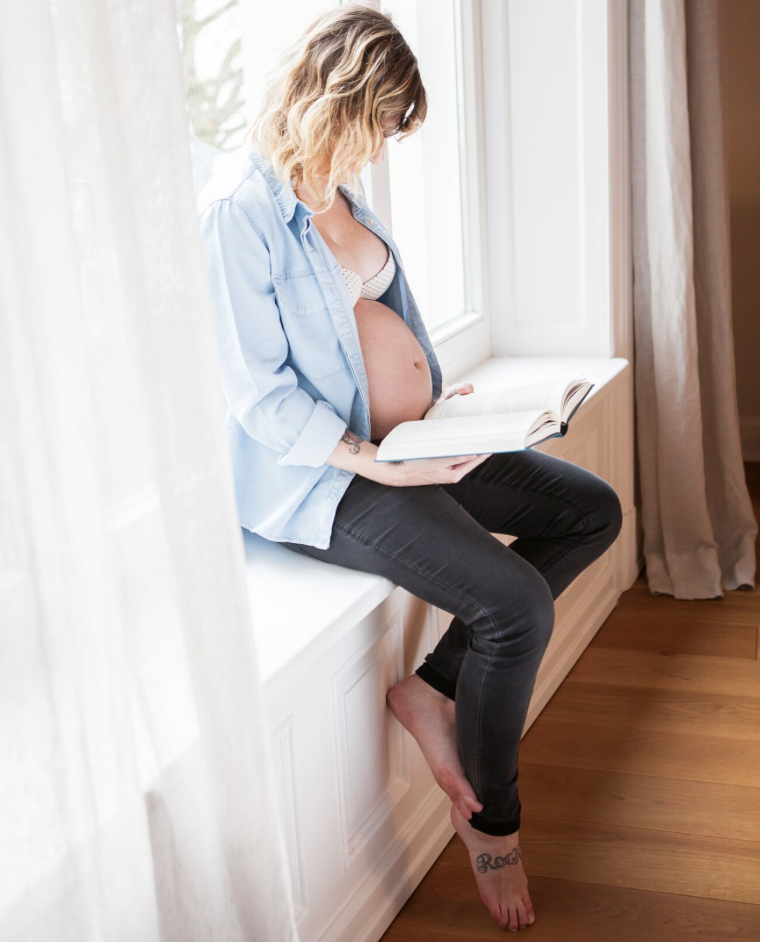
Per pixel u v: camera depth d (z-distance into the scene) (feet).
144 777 3.09
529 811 6.19
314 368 4.72
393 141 6.97
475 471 5.66
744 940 5.07
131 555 2.92
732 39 11.35
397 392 5.07
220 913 3.24
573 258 8.45
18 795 2.52
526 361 8.66
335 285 4.67
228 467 3.10
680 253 8.41
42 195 2.46
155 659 3.01
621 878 5.57
